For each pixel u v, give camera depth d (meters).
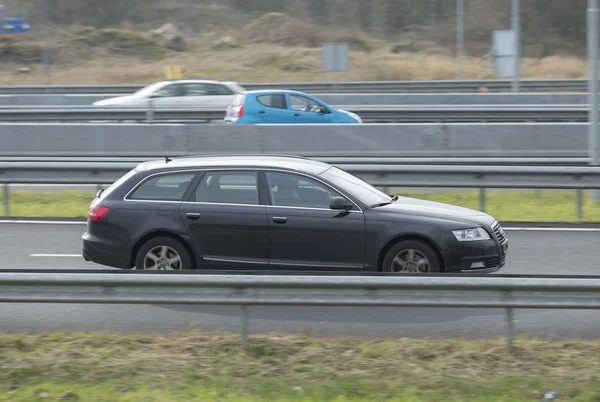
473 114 106.88
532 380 24.58
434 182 56.75
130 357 27.31
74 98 130.75
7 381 24.92
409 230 35.41
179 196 36.81
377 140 74.62
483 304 27.42
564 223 54.19
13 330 31.56
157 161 38.66
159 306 35.19
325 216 35.78
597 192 61.03
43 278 28.06
